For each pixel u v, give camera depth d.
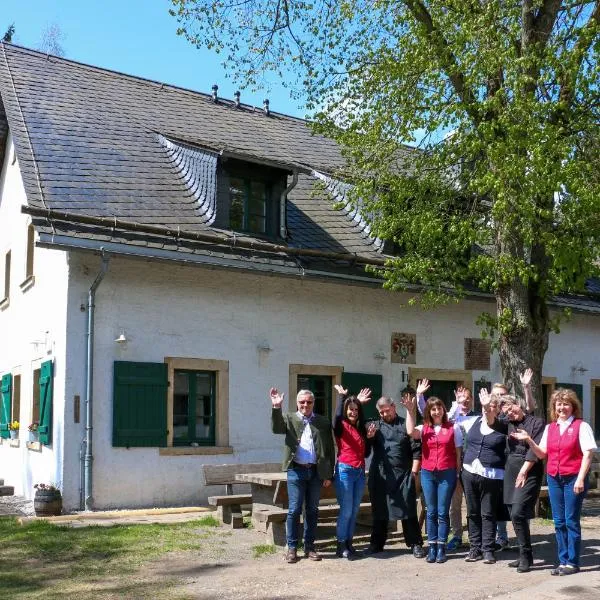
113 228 12.32
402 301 15.89
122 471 12.45
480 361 16.91
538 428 8.09
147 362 12.79
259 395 13.92
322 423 8.66
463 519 10.60
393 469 8.75
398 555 8.76
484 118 10.98
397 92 11.62
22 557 8.62
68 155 14.05
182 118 17.62
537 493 8.02
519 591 7.13
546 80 10.54
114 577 7.77
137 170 14.56
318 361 14.63
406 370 15.77
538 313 11.88
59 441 12.29
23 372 15.21
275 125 19.83
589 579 7.46
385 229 12.33
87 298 12.42
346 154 12.67
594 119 11.01
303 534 9.27
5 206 17.52
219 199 13.93
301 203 16.34
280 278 14.34
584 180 10.55
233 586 7.43
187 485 13.03
